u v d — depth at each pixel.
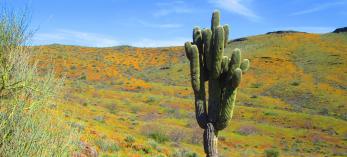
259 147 41.44
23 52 5.32
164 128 36.06
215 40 11.56
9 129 5.09
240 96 74.44
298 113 60.31
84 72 90.69
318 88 79.69
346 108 68.44
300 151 41.44
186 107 63.62
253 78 89.69
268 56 102.56
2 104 5.23
